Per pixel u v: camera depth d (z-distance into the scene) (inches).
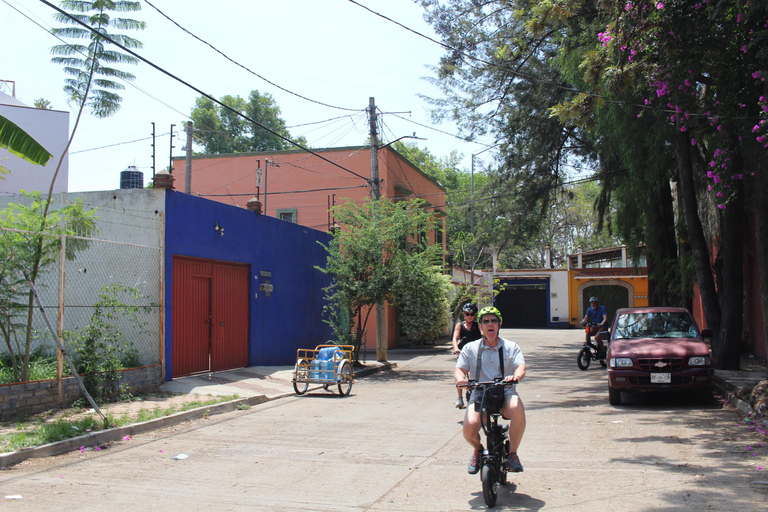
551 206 1034.7
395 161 1088.2
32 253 386.3
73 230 425.1
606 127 630.5
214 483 244.4
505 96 827.4
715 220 745.6
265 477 253.1
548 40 749.3
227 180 1084.5
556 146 904.3
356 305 713.6
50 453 291.3
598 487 227.9
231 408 431.2
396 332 1091.3
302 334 746.8
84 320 466.0
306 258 764.6
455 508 209.2
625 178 773.9
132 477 254.1
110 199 510.9
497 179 950.4
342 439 329.1
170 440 329.1
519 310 1753.2
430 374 687.7
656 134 563.8
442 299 1075.9
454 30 743.1
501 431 219.3
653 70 436.8
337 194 1039.0
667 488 223.1
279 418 398.6
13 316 392.8
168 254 500.7
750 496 210.7
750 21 405.1
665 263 767.7
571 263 1685.5
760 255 427.8
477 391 215.5
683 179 575.2
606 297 1662.2
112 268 471.5
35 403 369.7
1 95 979.9
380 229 700.0
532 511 202.5
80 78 555.5
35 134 930.1
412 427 362.3
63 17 539.2
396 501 218.5
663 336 450.9
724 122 434.9
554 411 407.8
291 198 1055.6
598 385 542.0
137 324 458.0
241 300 619.2
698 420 358.3
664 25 418.0
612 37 443.2
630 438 313.7
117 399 425.4
